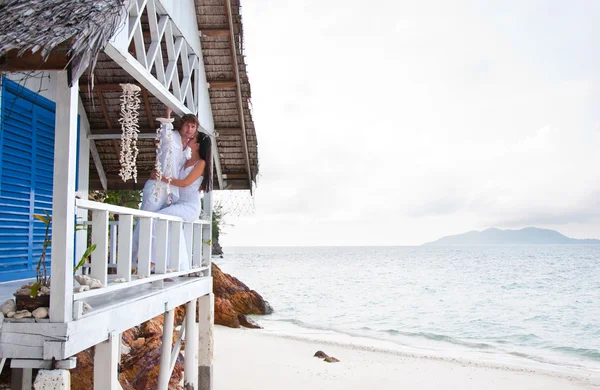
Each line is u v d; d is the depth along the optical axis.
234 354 12.59
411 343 16.50
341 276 47.34
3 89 6.01
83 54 3.16
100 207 3.75
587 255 112.19
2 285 5.73
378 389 10.21
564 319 22.20
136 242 5.83
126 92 5.64
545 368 13.09
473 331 19.14
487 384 10.98
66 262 3.34
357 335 17.59
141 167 8.49
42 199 6.95
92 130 7.95
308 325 19.27
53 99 7.14
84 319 3.51
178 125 7.08
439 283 40.09
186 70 6.47
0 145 6.06
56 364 3.27
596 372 12.63
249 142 7.82
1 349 3.28
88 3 3.30
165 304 5.22
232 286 21.38
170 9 5.77
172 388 7.59
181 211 5.84
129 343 9.13
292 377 10.68
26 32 3.02
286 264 73.25
